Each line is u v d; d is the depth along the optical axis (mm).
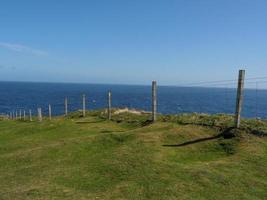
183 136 24984
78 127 33375
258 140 22438
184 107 109812
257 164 19391
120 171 18875
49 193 16484
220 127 25625
